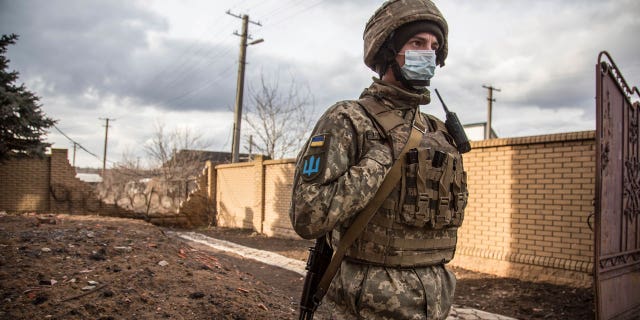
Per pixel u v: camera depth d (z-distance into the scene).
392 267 1.58
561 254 6.00
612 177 4.64
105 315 2.93
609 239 4.54
